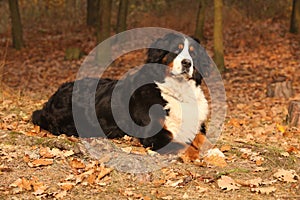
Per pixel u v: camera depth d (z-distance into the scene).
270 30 19.00
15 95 10.75
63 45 19.28
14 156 5.95
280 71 14.23
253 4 21.48
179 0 23.11
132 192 5.14
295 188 5.38
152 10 23.42
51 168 5.69
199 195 5.12
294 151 6.74
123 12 17.92
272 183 5.47
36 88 13.34
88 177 5.46
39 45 19.36
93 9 21.67
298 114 8.76
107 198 5.06
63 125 7.07
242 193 5.21
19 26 18.62
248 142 7.10
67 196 5.10
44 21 23.09
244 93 12.08
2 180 5.43
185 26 20.88
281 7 21.17
